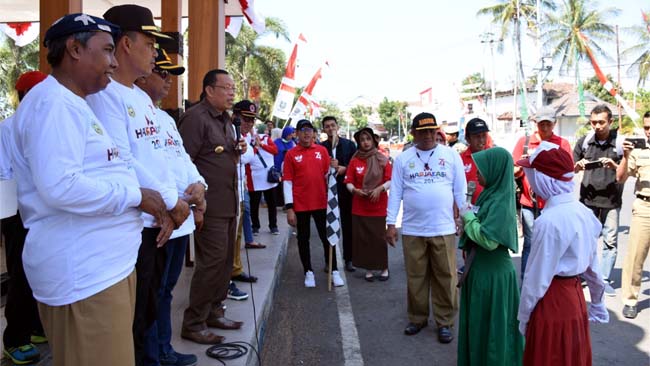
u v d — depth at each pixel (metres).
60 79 2.13
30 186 2.11
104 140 2.17
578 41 40.56
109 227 2.14
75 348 2.08
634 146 5.29
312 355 4.44
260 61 30.83
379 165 6.56
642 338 4.75
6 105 25.27
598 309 3.18
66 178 1.94
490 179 3.61
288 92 9.05
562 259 2.90
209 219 3.93
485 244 3.52
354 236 6.71
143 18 2.80
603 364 4.23
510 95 51.09
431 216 4.74
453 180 4.84
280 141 10.60
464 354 3.79
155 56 2.93
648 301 5.77
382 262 6.63
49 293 2.07
